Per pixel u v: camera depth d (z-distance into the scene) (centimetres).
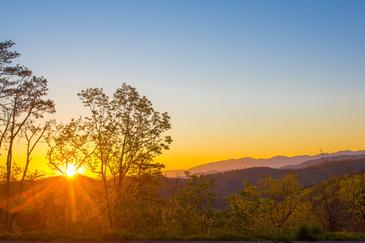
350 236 2122
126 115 3388
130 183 3403
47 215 3378
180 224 2920
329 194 5141
